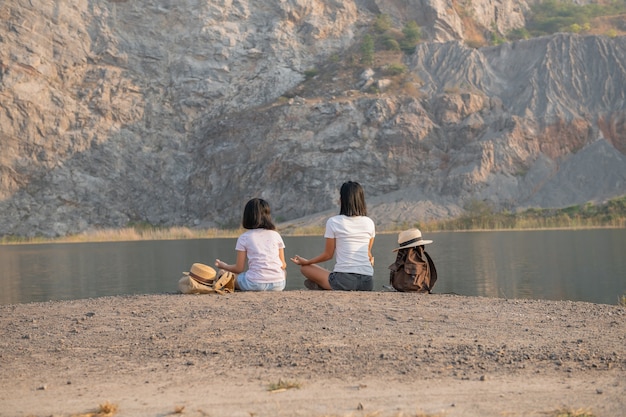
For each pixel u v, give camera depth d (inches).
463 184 2420.0
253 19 3292.3
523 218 2062.0
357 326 295.3
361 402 194.4
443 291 613.9
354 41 3294.8
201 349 263.1
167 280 760.3
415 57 3041.3
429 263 405.1
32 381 226.8
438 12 3412.9
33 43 2915.8
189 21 3216.0
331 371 228.5
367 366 234.1
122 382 222.2
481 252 1057.5
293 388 209.3
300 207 2564.0
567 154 2551.7
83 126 2881.4
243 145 2797.7
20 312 355.3
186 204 2812.5
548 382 211.9
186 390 210.7
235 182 2731.3
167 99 3080.7
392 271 401.4
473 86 2847.0
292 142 2682.1
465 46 3021.7
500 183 2429.9
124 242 1889.8
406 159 2593.5
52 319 331.0
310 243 1486.2
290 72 3122.5
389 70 2960.1
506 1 3909.9
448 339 271.7
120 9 3176.7
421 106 2719.0
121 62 3085.6
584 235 1429.6
